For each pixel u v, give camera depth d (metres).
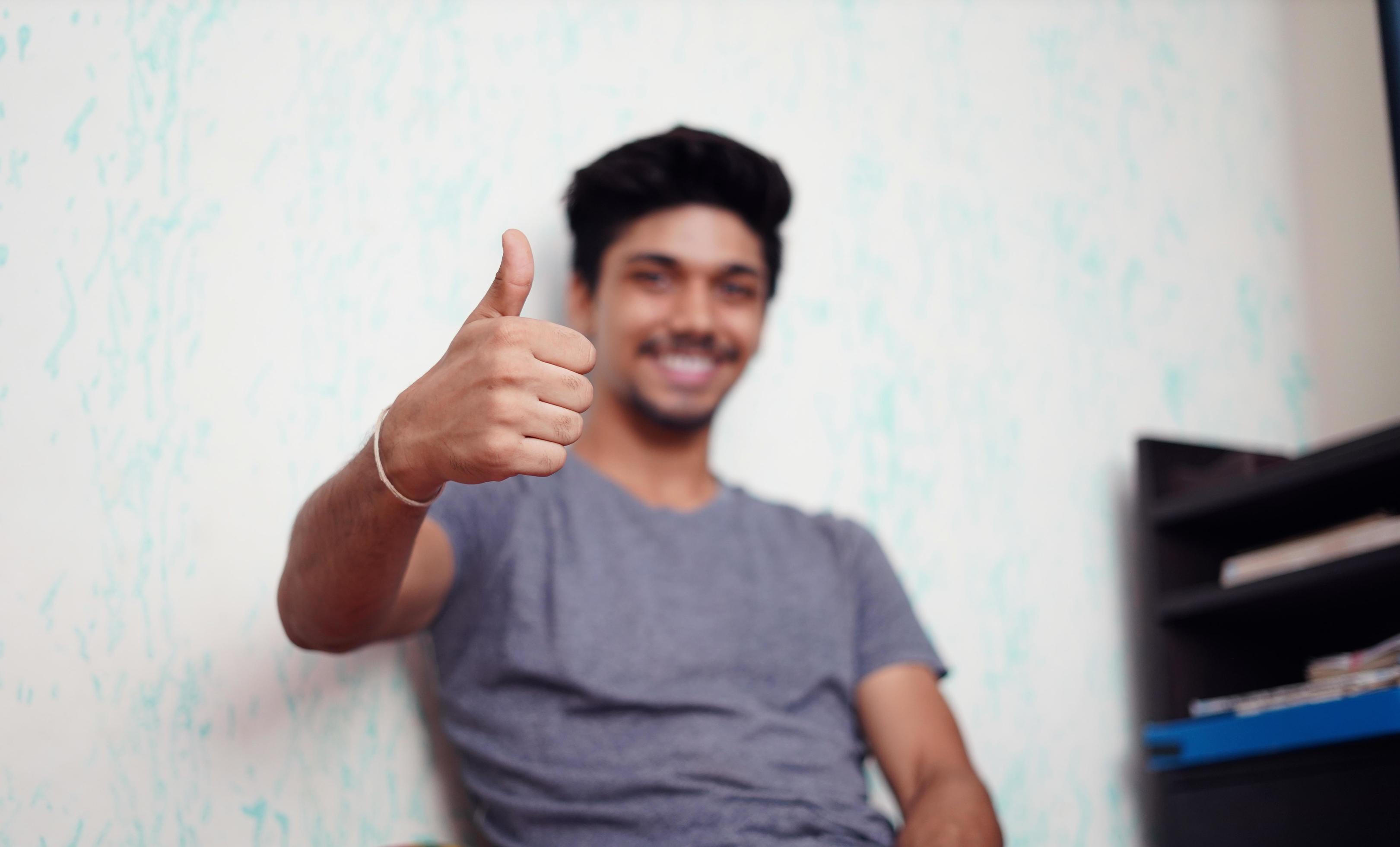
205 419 1.15
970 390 1.57
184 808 1.06
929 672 1.18
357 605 0.88
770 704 1.08
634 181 1.22
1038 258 1.67
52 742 1.03
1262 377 1.80
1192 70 1.87
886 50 1.63
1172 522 1.51
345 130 1.27
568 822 0.99
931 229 1.60
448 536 1.05
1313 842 1.22
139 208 1.15
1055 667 1.52
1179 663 1.48
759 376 1.45
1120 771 1.52
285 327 1.20
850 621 1.17
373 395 1.23
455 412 0.75
